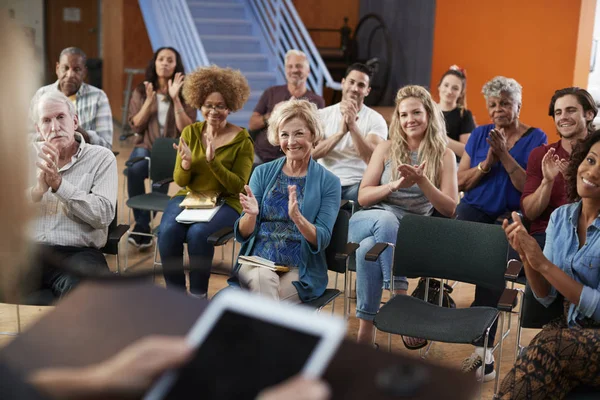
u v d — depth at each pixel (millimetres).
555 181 3627
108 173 3318
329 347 485
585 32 6875
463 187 4113
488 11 7688
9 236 417
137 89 5137
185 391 477
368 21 10250
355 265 3572
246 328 503
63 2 12367
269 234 3197
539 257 2510
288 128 3178
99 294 554
